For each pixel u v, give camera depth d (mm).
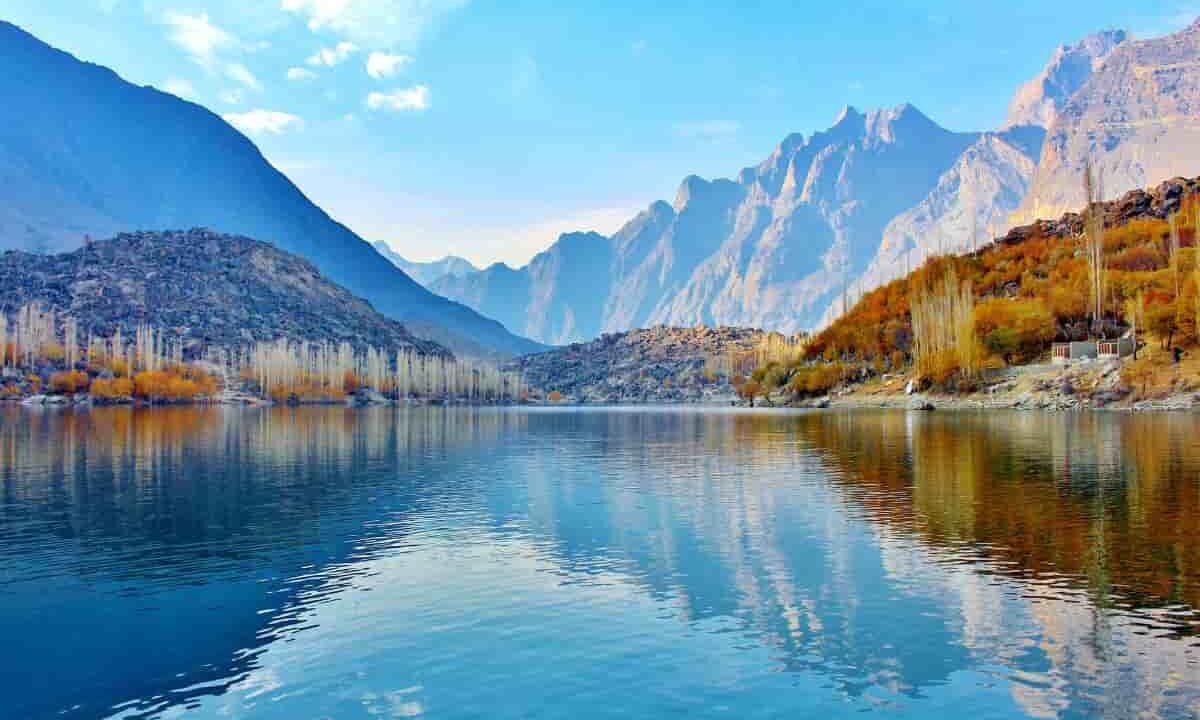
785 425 123125
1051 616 23953
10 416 148000
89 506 45562
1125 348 144125
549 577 29266
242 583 28891
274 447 85750
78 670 20969
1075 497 44000
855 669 20297
